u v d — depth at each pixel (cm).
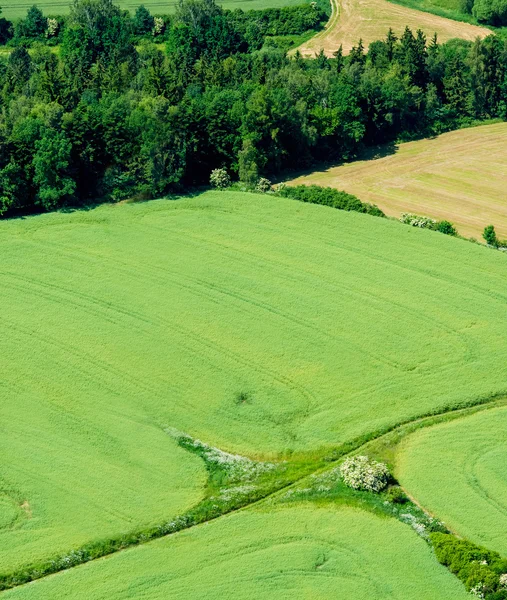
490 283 9581
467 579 6341
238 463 7494
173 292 9612
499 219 10925
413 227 10594
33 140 11012
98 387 8338
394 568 6525
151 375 8469
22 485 7300
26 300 9562
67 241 10550
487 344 8700
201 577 6525
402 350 8675
